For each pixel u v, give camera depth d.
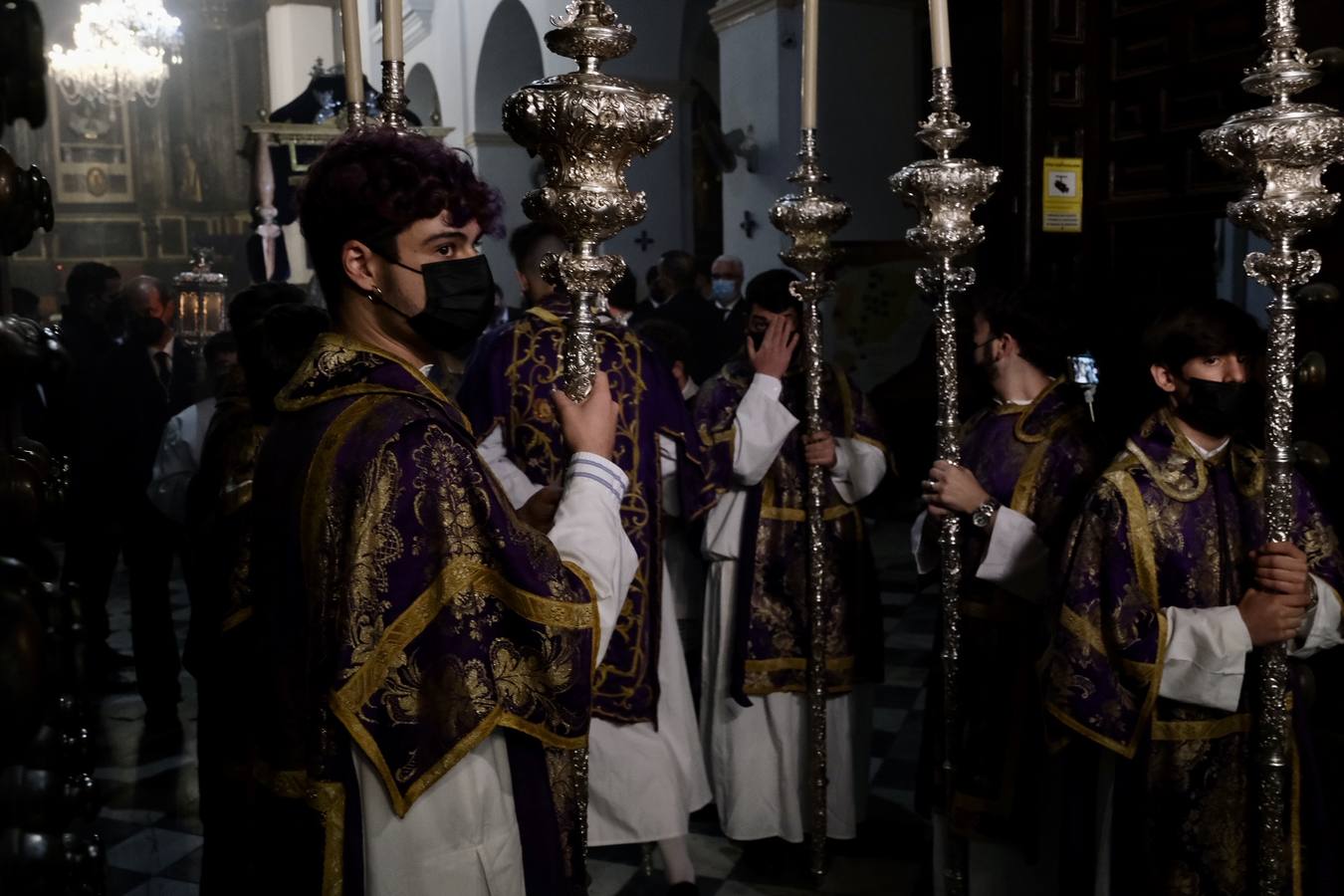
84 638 0.97
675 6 9.84
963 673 2.38
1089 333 3.51
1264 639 1.75
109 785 3.69
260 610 1.21
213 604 1.58
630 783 2.62
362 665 1.09
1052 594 1.97
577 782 1.51
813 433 2.75
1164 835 1.88
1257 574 1.75
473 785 1.13
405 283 1.18
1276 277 1.66
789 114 7.93
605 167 1.34
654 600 2.64
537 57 12.20
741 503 3.01
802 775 2.95
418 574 1.11
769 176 8.00
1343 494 2.95
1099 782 1.99
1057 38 4.14
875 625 3.06
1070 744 2.01
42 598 0.68
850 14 8.17
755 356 2.90
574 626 1.17
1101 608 1.88
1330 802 2.57
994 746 2.31
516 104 1.32
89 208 20.33
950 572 2.24
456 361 3.22
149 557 4.16
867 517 7.80
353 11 1.71
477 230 1.23
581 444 1.36
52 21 17.72
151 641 4.18
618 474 1.36
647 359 2.70
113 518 4.34
